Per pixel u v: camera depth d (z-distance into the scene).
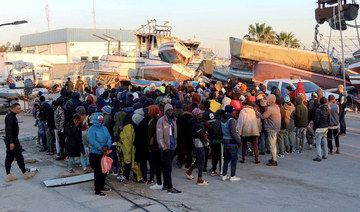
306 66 22.03
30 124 17.06
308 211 5.77
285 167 8.87
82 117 8.56
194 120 7.38
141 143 7.36
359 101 19.81
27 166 9.12
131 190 7.05
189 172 7.76
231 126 7.42
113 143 8.25
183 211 5.77
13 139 7.68
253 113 8.88
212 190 7.02
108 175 8.27
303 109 10.16
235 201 6.31
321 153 10.09
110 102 10.85
